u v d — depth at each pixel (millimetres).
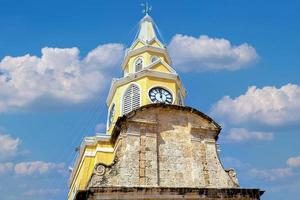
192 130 31562
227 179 30469
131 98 39750
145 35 46000
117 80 41312
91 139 37750
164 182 28922
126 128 30016
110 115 41906
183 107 31859
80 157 38406
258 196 29422
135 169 28578
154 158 29469
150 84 39812
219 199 28500
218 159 31266
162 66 41938
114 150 32250
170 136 30906
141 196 26891
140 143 29719
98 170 27953
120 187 26656
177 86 41188
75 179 39906
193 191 28078
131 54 44000
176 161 30047
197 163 30453
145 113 30906
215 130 32219
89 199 26000
